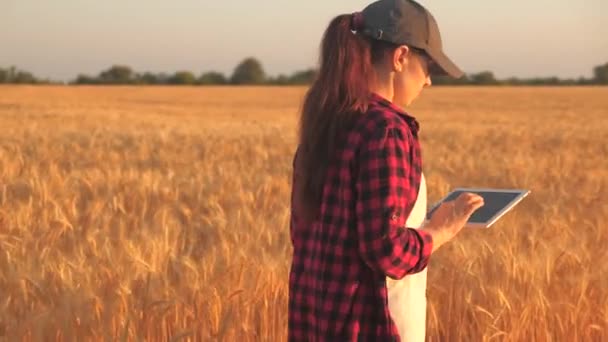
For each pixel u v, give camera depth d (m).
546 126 32.78
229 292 5.33
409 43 2.79
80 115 41.12
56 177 11.29
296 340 2.96
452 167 15.34
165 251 6.14
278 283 5.52
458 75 2.89
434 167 15.16
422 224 2.84
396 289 2.81
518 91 80.19
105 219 8.04
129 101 62.44
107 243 6.30
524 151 21.11
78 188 11.12
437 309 5.59
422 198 2.83
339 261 2.73
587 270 5.76
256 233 6.84
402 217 2.67
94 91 78.50
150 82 107.62
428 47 2.82
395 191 2.65
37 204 9.08
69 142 20.83
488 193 3.10
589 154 20.19
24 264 5.66
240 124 34.03
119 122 35.72
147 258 5.98
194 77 108.06
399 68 2.82
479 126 32.56
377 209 2.64
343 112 2.76
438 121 38.16
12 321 4.93
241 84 109.19
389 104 2.80
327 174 2.78
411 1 2.84
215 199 9.86
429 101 61.91
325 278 2.75
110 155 17.06
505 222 8.24
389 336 2.70
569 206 9.75
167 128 29.02
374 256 2.64
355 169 2.71
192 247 6.79
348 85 2.77
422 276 2.90
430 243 2.70
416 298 2.85
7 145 18.98
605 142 23.91
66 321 4.85
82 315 4.90
